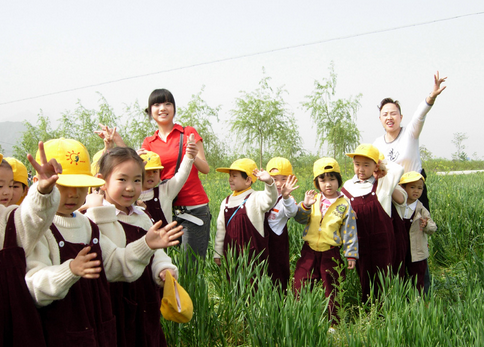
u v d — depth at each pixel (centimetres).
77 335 231
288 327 347
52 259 236
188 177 498
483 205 762
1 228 226
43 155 214
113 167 280
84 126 2333
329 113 2302
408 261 526
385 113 561
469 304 397
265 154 2653
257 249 486
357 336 354
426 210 536
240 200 510
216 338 381
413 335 349
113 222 280
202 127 2462
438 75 510
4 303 217
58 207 241
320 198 504
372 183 499
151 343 283
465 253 656
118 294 274
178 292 272
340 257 490
